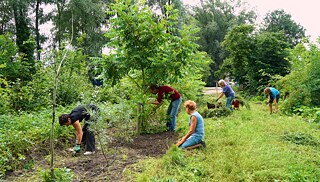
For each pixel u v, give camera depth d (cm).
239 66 2517
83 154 670
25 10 2836
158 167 561
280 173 527
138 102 853
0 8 2709
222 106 1154
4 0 2620
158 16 885
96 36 2567
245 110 1259
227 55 4422
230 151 634
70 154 668
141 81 923
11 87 1175
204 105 1315
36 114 935
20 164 595
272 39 2325
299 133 800
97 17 2611
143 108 872
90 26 2538
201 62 934
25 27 2723
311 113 1162
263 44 2322
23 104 1109
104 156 612
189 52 843
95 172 561
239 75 2552
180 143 687
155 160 604
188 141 673
